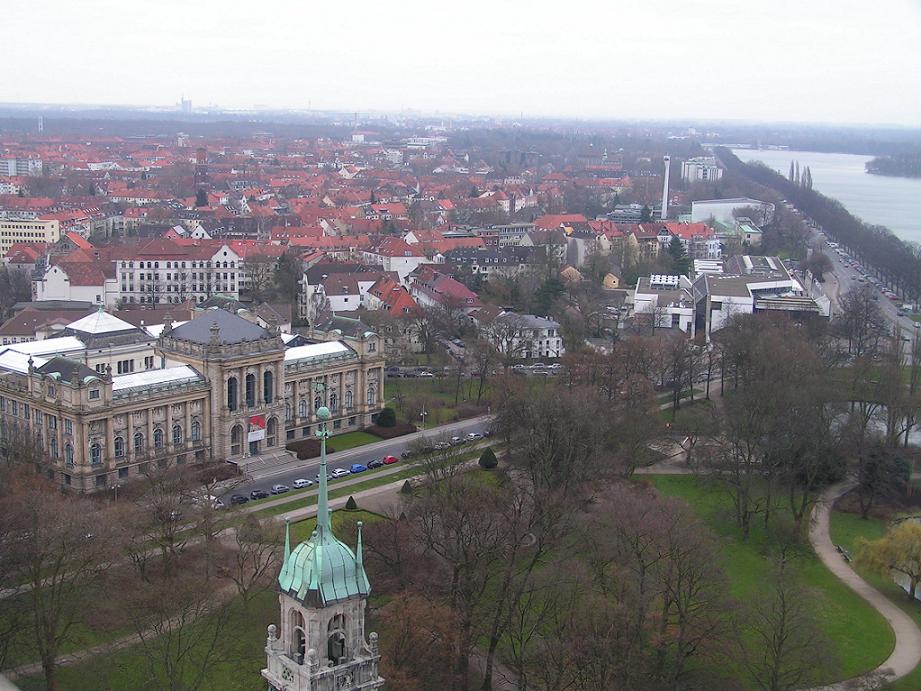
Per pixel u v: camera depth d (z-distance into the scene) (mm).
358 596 81062
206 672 137125
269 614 149625
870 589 177125
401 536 162250
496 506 169000
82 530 151750
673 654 146625
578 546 165625
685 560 144625
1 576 146500
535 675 135750
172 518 171625
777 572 153125
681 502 166250
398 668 128250
